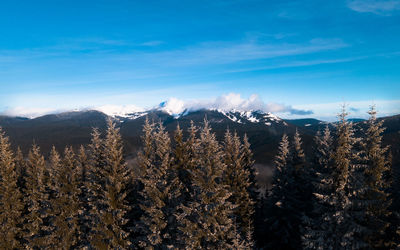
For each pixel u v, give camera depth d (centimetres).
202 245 2655
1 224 4009
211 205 2569
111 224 3158
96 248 3128
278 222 4044
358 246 2347
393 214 3086
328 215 2478
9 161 4119
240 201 3719
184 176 3525
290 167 4041
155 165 3500
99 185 3381
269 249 4088
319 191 2694
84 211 3638
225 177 3731
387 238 2919
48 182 4081
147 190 2994
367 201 2409
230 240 2944
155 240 2875
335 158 2450
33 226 3934
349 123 2414
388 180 3856
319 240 2502
